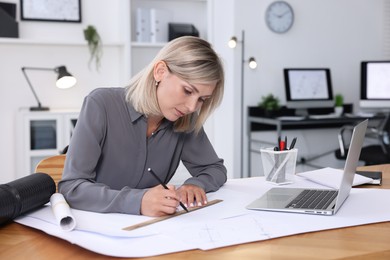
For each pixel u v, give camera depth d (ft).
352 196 4.61
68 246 3.21
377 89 13.64
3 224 3.66
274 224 3.66
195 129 4.85
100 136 4.50
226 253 3.05
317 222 3.73
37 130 11.37
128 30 12.07
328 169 5.97
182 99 4.20
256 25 13.12
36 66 12.37
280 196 4.50
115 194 3.94
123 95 4.73
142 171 4.81
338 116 12.91
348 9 14.16
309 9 13.70
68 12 12.40
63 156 5.49
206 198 4.33
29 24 12.19
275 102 12.94
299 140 14.14
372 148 12.55
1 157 12.26
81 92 12.77
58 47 12.48
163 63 4.18
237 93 13.05
